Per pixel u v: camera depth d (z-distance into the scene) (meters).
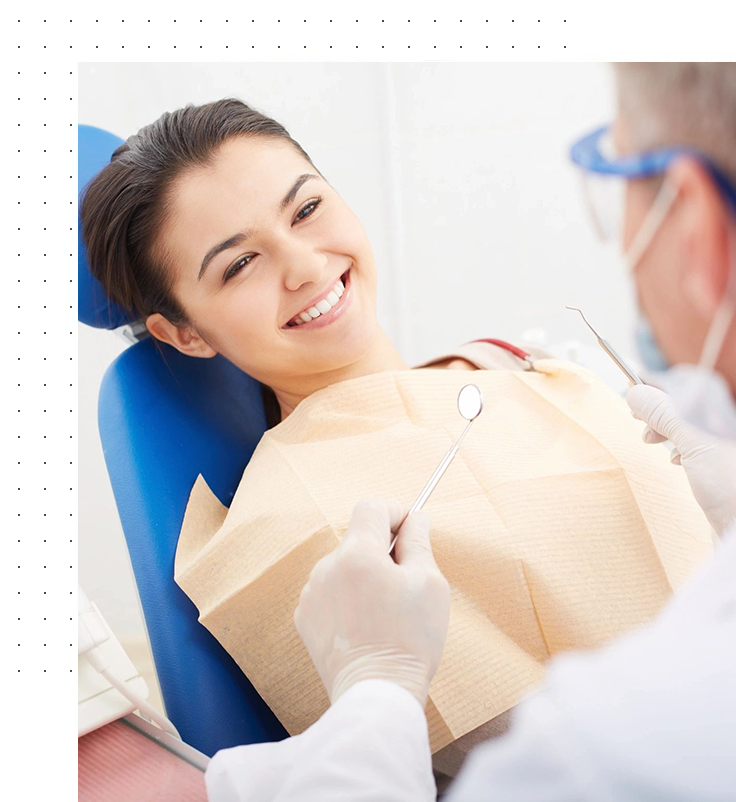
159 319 1.03
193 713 0.85
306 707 0.82
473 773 0.45
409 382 0.95
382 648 0.58
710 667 0.39
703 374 0.41
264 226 0.90
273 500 0.85
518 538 0.81
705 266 0.36
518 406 0.98
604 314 1.42
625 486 0.85
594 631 0.78
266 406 1.18
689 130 0.36
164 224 0.93
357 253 0.96
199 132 0.92
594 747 0.40
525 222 1.43
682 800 0.38
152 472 0.96
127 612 1.44
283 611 0.81
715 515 0.77
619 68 0.39
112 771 0.74
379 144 1.48
